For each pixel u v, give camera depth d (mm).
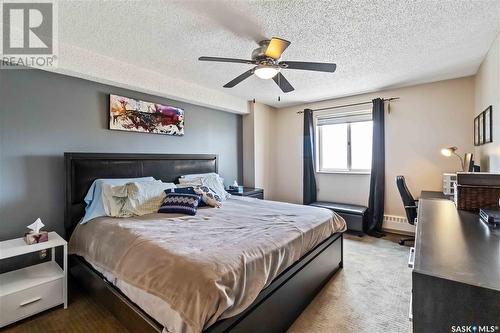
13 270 2172
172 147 3580
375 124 3895
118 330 1718
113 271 1668
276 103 4801
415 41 2295
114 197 2416
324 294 2168
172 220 2234
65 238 2477
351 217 3855
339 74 3160
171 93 3279
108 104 2863
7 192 2193
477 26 2045
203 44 2324
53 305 1928
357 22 1964
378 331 1704
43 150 2396
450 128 3420
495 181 1688
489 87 2502
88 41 2277
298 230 2016
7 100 2189
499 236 1183
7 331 1709
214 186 3455
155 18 1899
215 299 1155
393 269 2639
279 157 5176
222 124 4410
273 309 1588
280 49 1901
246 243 1645
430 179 3580
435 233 1235
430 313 793
